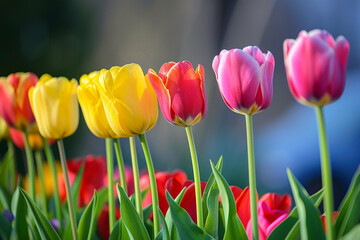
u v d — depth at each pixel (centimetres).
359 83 449
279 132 493
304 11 600
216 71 98
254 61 95
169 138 562
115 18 668
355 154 391
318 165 412
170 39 654
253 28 619
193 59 645
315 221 90
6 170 134
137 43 664
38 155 127
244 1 622
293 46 89
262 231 100
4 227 109
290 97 552
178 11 653
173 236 99
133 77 98
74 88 108
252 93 95
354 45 558
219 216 103
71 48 655
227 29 634
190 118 98
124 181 106
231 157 404
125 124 99
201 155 445
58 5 652
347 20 574
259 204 104
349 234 86
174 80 98
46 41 649
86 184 135
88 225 110
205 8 641
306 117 479
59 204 117
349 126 411
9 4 631
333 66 88
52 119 106
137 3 664
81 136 559
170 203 95
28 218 113
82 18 661
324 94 88
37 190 143
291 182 91
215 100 580
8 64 629
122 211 98
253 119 547
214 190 100
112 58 665
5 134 134
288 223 96
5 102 117
